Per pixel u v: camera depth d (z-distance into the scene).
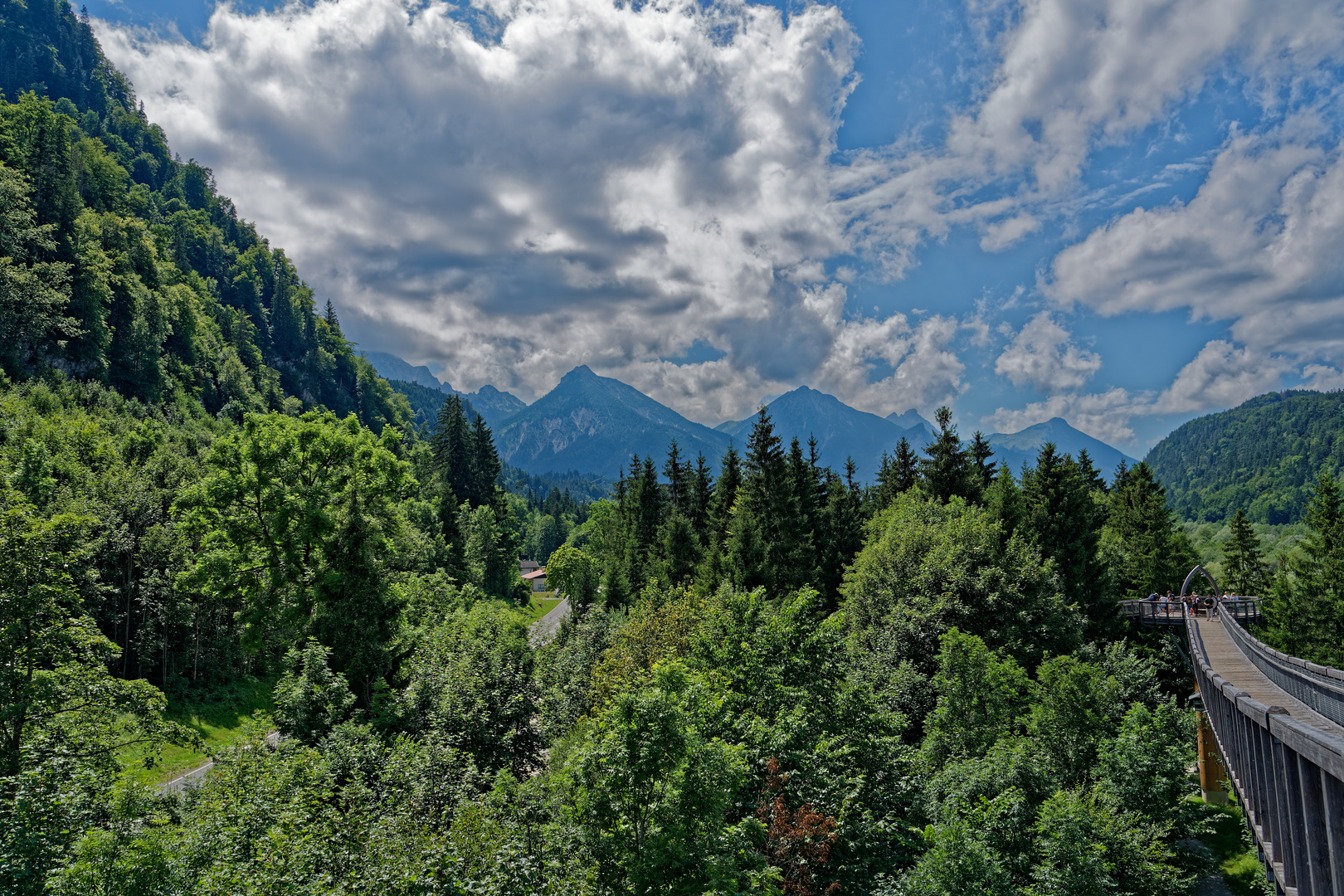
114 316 94.62
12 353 71.88
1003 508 40.91
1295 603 42.59
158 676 36.78
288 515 32.75
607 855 13.42
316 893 10.85
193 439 66.62
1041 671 23.25
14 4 190.88
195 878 11.65
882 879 15.97
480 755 21.20
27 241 82.06
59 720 15.23
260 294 180.00
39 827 11.87
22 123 101.56
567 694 26.62
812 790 16.80
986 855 14.93
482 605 30.91
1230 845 23.88
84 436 48.03
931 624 30.81
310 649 23.77
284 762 15.88
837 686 21.00
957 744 21.48
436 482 90.00
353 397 188.50
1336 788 6.33
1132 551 52.47
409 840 13.01
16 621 14.96
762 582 40.66
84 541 30.08
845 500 54.56
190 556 38.06
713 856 13.02
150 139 198.75
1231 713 13.71
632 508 68.75
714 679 20.77
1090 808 18.64
